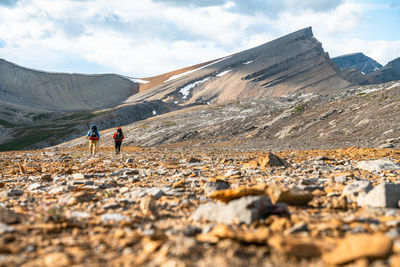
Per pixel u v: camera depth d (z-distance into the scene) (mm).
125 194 7012
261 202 4641
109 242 3656
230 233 3422
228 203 5012
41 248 3451
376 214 4906
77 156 22703
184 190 7637
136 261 2986
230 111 162750
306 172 11125
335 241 3461
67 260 2979
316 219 4641
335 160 16000
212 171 11945
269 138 71000
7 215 4617
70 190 7730
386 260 2652
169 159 18531
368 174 10648
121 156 21891
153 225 4289
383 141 41031
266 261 2934
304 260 2932
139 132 128125
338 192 6777
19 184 9258
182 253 3125
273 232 3865
